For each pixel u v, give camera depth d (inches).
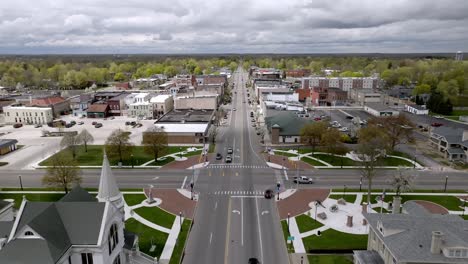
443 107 7509.8
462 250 1784.0
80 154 4793.3
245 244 2586.1
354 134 5374.0
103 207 1923.0
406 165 4298.7
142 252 2417.6
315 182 3774.6
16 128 6555.1
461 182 3782.0
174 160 4517.7
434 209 3137.3
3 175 4005.9
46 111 6860.2
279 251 2504.9
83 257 1861.5
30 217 1849.2
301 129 4982.8
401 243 1903.3
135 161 4473.4
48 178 3316.9
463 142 4544.8
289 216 2999.5
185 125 5595.5
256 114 7411.4
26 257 1672.0
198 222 2913.4
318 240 2630.4
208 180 3838.6
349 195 3444.9
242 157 4633.4
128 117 7539.4
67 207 1921.8
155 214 3043.8
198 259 2407.7
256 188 3617.1
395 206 2512.3
